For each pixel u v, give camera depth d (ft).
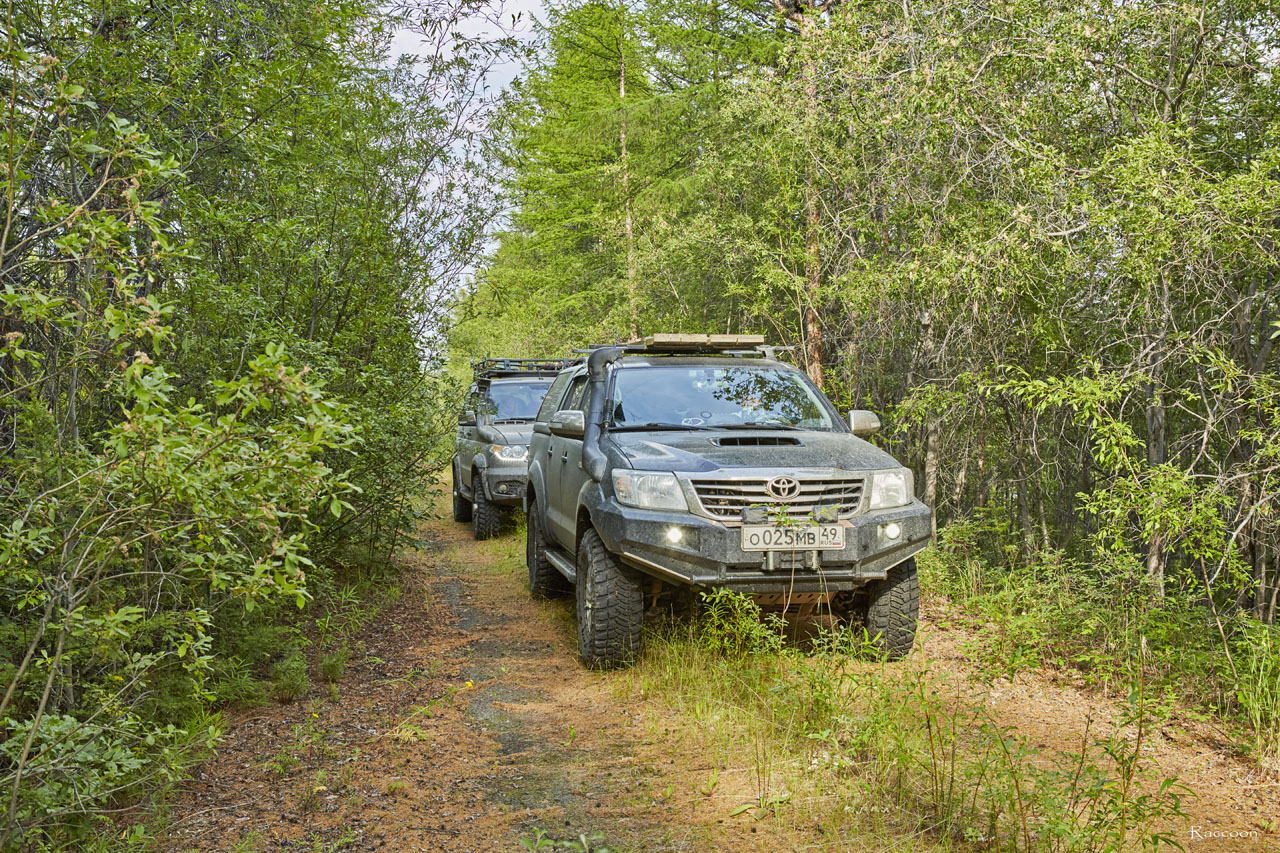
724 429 19.31
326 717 15.14
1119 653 17.39
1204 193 18.97
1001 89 23.41
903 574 17.62
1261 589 18.45
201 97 15.81
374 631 21.30
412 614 23.09
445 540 37.35
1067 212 22.15
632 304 57.82
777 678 15.28
